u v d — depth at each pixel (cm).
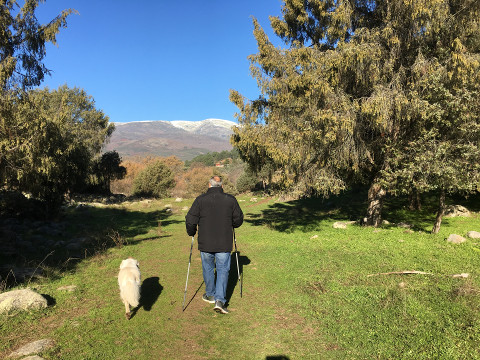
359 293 549
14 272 672
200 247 520
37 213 1474
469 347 362
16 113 870
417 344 381
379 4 1152
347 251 854
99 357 377
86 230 1340
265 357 380
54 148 1204
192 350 398
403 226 1180
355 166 1118
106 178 3359
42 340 406
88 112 3816
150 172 3384
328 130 966
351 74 1078
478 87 860
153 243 1127
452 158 855
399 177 970
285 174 1150
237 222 527
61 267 770
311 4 1249
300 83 1065
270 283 642
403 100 927
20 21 1173
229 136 1266
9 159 886
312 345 402
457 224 1162
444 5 937
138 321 480
